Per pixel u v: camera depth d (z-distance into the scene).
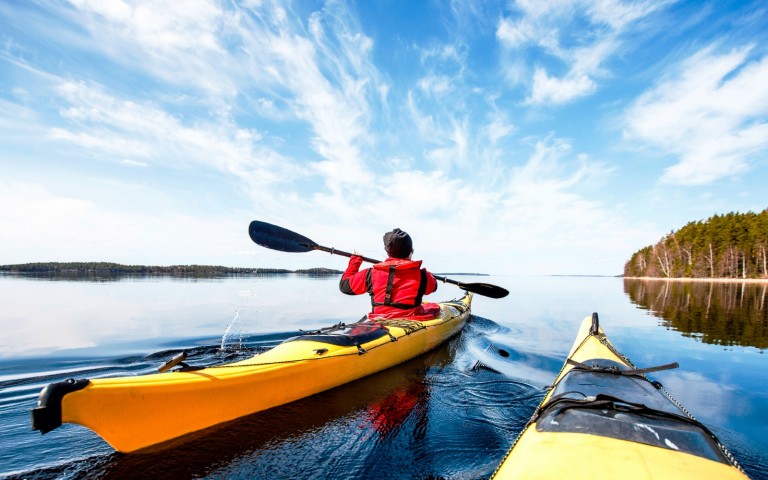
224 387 2.70
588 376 2.85
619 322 9.09
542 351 5.50
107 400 2.11
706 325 8.54
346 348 3.82
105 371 4.20
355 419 2.97
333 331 4.11
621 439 1.74
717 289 25.03
